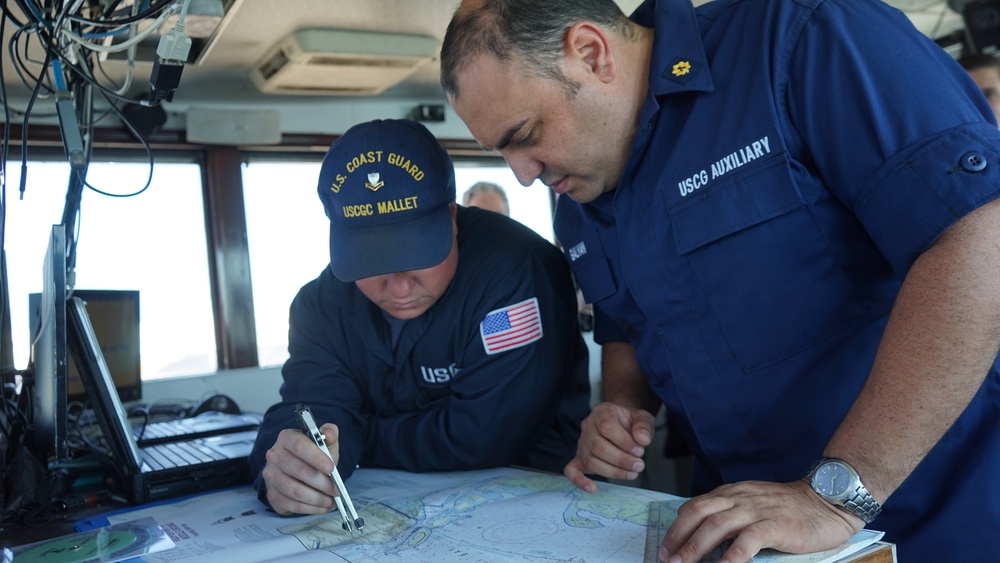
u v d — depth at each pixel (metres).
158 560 0.94
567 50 1.03
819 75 0.96
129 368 2.47
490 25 1.02
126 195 1.44
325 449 1.07
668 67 1.09
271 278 3.81
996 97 2.50
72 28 1.40
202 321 3.67
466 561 0.86
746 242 1.06
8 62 2.71
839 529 0.80
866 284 1.04
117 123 3.38
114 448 1.37
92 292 2.33
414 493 1.20
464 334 1.40
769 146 1.02
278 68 3.18
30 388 1.50
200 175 3.68
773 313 1.07
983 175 0.82
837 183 0.97
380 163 1.27
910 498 1.04
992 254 0.81
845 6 0.97
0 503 1.25
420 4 2.83
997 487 1.00
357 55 3.02
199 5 1.44
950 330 0.80
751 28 1.07
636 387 1.41
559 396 1.51
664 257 1.14
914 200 0.85
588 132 1.08
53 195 3.21
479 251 1.43
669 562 0.77
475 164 4.34
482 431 1.36
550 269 1.46
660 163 1.13
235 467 1.43
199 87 3.47
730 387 1.13
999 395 1.01
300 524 1.06
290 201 3.87
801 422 1.08
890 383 0.82
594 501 1.07
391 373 1.47
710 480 1.37
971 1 3.64
